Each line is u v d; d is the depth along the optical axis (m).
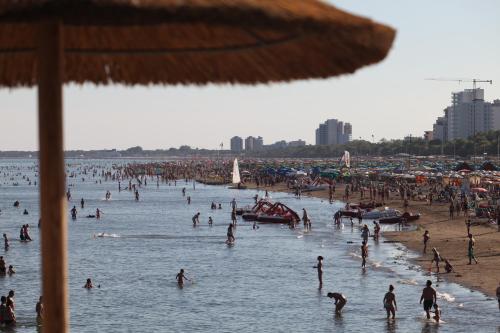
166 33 18.33
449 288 152.50
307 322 128.25
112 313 138.75
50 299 15.52
